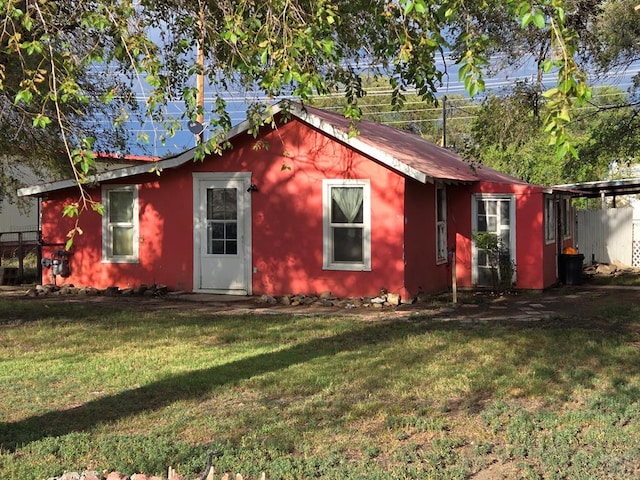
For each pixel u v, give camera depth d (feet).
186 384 24.22
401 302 44.47
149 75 20.30
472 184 52.95
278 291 47.78
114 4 20.48
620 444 18.01
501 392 22.89
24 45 18.84
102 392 23.52
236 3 23.21
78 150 16.81
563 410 21.15
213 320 38.63
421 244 47.78
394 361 27.55
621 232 72.08
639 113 47.11
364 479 15.57
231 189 49.16
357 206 45.78
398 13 21.75
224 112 27.58
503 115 39.55
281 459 16.94
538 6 14.39
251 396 22.82
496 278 51.11
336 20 23.40
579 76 12.82
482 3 21.79
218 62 24.99
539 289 51.21
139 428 19.70
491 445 18.02
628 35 39.99
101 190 51.98
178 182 50.34
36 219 91.86
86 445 17.99
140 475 15.28
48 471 16.30
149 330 35.35
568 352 29.19
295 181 47.14
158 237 50.93
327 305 44.57
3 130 40.50
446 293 51.26
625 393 22.71
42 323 37.55
